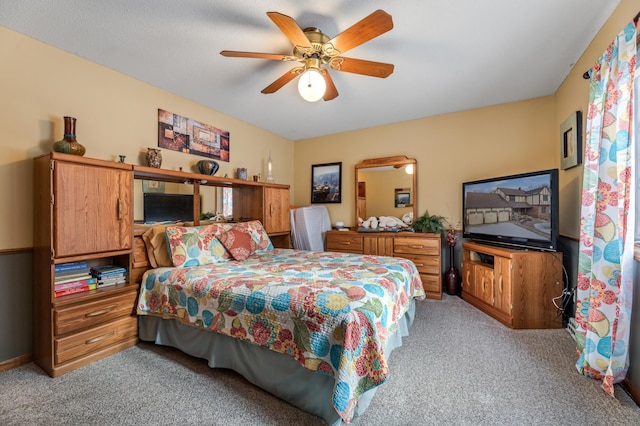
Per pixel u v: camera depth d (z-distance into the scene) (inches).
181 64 93.7
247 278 75.0
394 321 69.5
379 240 149.1
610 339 64.8
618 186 62.8
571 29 76.3
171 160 115.4
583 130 91.7
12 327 75.1
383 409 58.1
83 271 80.3
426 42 81.7
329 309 55.5
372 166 161.5
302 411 58.1
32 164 78.8
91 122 91.2
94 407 58.9
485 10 68.5
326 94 97.2
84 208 76.9
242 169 143.9
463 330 97.4
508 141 131.0
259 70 97.7
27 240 77.9
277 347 60.1
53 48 82.8
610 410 57.1
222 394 63.5
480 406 58.8
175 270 86.6
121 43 81.7
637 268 60.9
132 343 86.2
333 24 73.5
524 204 107.6
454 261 145.0
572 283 99.5
